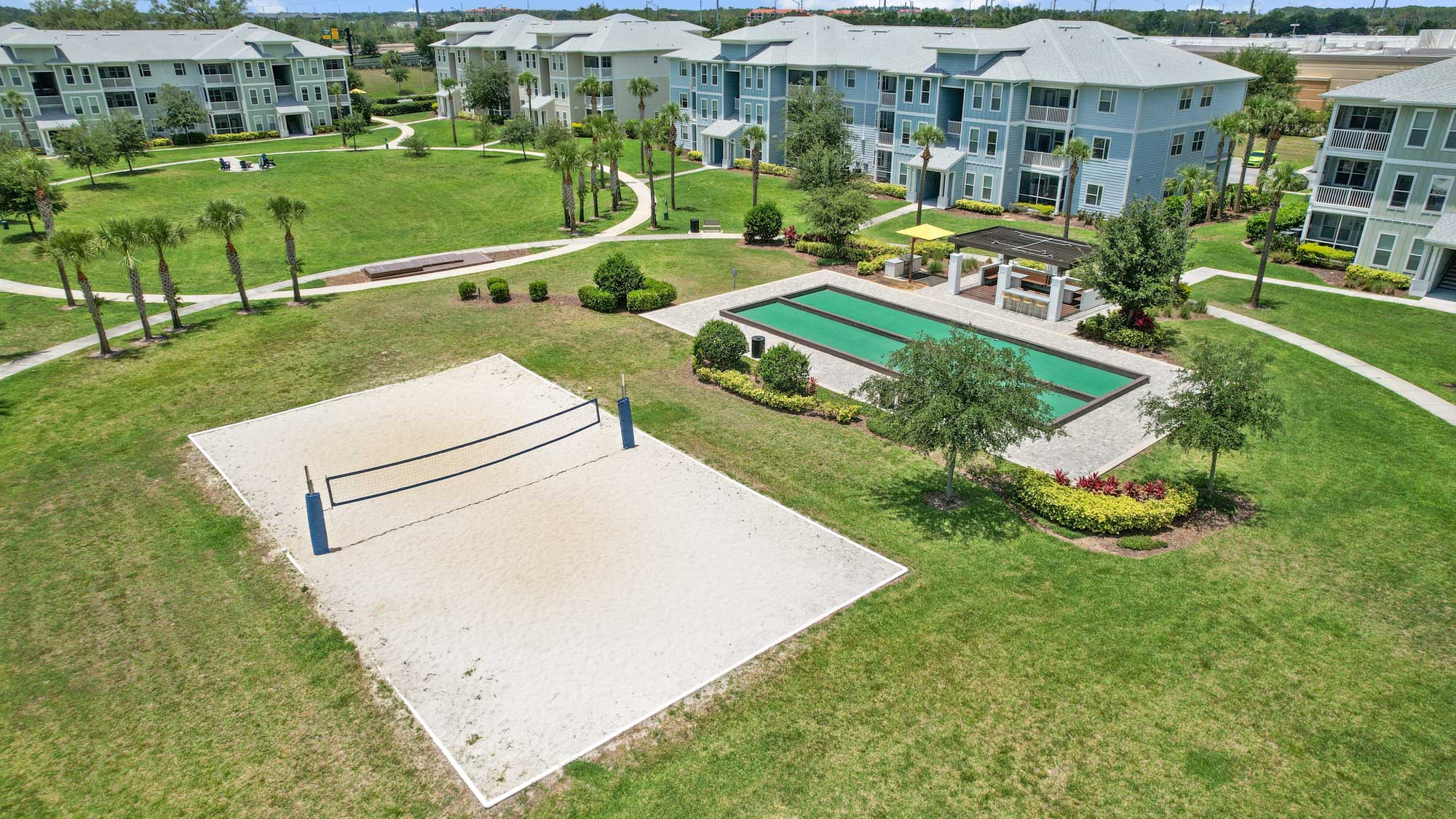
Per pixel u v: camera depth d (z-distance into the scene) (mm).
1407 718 15008
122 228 32781
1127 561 19703
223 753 14602
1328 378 29672
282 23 181000
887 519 21609
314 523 19859
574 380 30500
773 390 28406
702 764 14227
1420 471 23375
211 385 30250
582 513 21969
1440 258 37375
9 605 18625
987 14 127438
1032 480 22219
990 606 18125
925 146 50438
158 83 85438
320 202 61500
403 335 35094
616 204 58781
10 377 30891
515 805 13492
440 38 149250
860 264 43469
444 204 61750
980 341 21172
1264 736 14656
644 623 17672
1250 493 22578
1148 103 49781
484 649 17000
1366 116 40500
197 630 17719
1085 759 14242
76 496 23078
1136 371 30641
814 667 16391
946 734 14781
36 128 79688
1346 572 19109
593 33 90188
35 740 14969
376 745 14695
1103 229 33250
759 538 20766
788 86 70062
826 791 13688
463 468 24281
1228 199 54531
